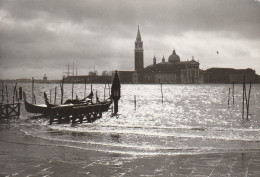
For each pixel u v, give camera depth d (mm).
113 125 34781
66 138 23078
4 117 41969
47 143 20141
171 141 22234
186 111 71875
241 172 12367
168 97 143875
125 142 21625
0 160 14523
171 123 44656
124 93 185375
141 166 13508
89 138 23297
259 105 93938
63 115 36812
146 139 23172
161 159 15117
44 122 38406
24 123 36562
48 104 46500
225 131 30281
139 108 80750
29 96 136250
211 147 19531
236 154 16484
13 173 12117
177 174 12117
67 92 188625
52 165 13570
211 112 69375
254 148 19031
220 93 189125
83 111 38656
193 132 29047
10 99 112000
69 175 11906
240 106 89750
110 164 13883
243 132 29375
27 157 15297
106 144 20344
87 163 14055
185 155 16250
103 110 47312
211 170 12750
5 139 21672
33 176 11711
